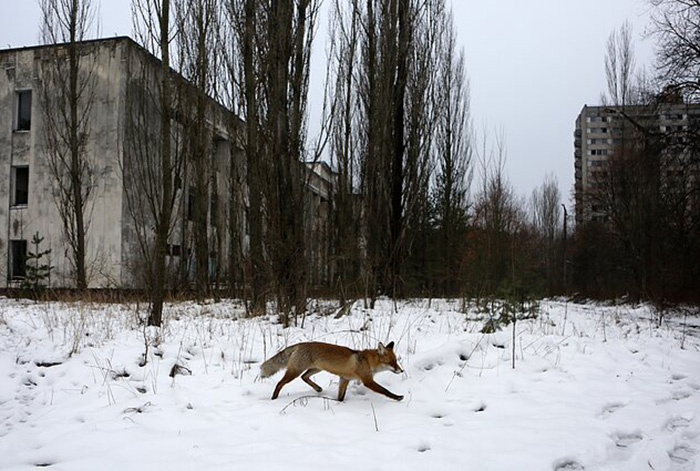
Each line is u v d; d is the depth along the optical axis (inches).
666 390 266.4
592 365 313.1
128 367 293.3
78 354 323.6
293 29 499.8
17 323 428.1
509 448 178.5
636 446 189.5
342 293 535.5
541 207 2161.7
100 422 213.6
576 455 174.7
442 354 310.0
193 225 845.8
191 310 568.4
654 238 927.7
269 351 329.4
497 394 255.0
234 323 443.2
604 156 2947.8
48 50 855.1
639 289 986.1
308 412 221.8
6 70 961.5
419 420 213.8
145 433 198.1
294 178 482.6
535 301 541.6
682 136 832.3
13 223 937.5
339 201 681.6
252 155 506.3
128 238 880.9
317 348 243.6
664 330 516.4
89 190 836.0
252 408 227.8
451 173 1007.0
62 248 904.3
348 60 660.1
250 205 509.0
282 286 457.4
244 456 173.0
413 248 874.1
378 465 164.6
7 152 952.3
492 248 642.8
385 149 626.8
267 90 478.6
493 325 421.1
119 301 631.8
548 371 299.1
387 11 628.7
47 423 219.8
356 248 619.8
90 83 903.7
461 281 796.6
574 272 1647.4
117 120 888.9
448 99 1014.4
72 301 609.6
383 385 265.4
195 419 214.8
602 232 1481.3
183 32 625.0
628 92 1137.4
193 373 289.6
